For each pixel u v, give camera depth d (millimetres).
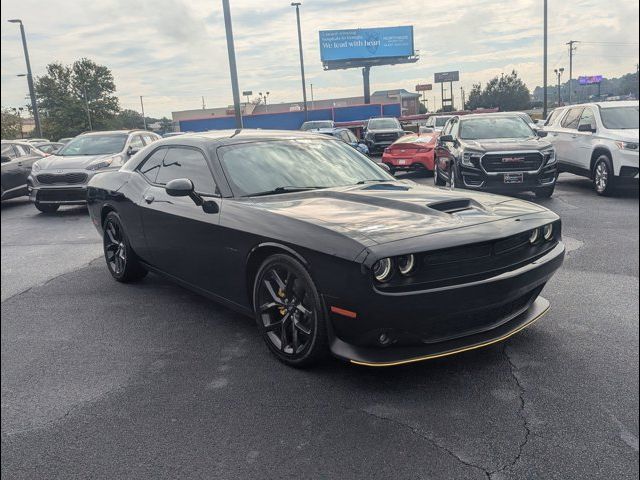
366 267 2834
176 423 2873
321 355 3285
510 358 3504
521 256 3324
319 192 3926
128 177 5223
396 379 3266
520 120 11125
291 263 3275
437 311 2945
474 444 2598
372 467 2451
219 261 3898
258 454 2576
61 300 5086
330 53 54781
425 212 3391
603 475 2357
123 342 4012
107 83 73750
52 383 3383
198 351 3797
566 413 2840
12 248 7793
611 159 10195
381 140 25797
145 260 5098
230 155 4242
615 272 5434
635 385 3107
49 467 2541
